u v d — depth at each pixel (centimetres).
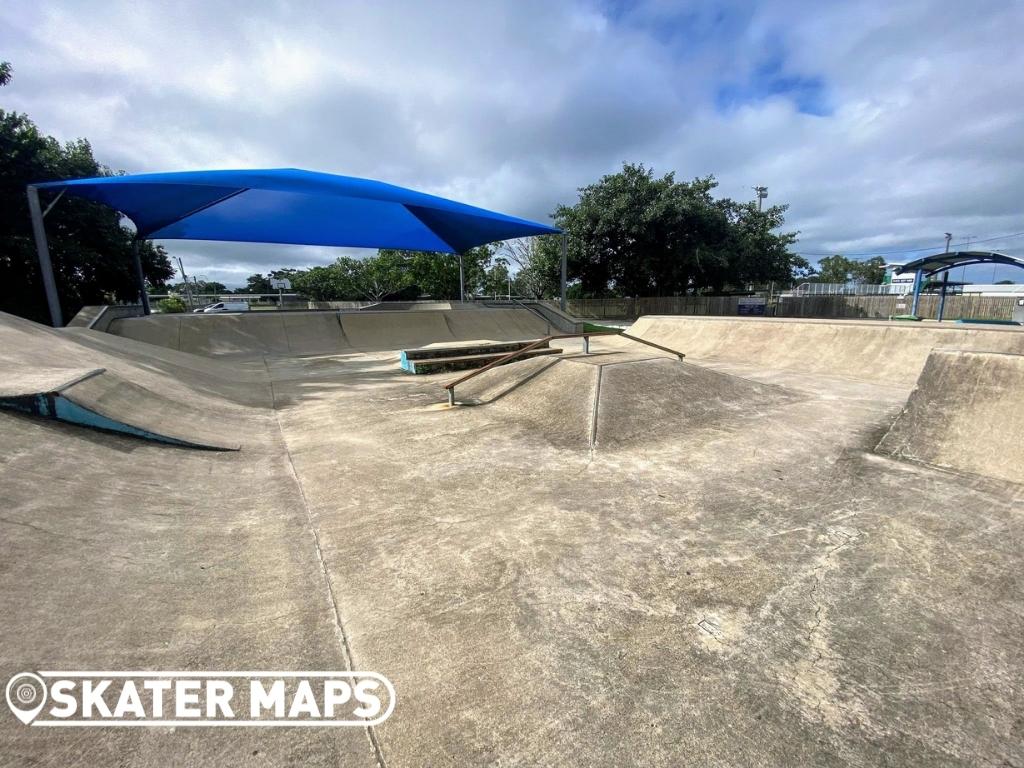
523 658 180
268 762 135
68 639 160
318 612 205
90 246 1806
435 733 148
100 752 129
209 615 193
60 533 216
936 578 235
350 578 233
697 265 2384
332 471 386
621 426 480
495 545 266
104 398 392
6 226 1520
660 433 477
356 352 1332
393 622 200
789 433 480
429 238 2106
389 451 438
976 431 396
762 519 298
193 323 1372
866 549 262
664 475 373
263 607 204
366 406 630
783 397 629
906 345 853
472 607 211
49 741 128
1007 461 363
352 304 3353
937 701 162
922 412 438
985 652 185
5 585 173
